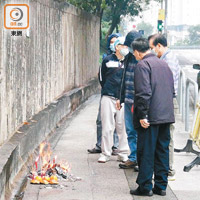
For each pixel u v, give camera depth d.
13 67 8.30
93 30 22.34
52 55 12.55
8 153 7.08
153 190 7.29
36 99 10.56
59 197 7.01
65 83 14.91
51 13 12.27
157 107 7.06
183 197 7.13
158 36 7.78
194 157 9.57
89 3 27.94
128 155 9.29
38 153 9.52
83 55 19.03
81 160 9.17
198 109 9.51
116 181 7.86
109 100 8.90
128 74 8.50
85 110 16.12
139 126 7.11
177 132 12.16
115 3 38.00
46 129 10.96
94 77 22.88
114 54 8.94
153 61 7.13
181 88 14.71
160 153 7.23
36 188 7.41
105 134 8.97
